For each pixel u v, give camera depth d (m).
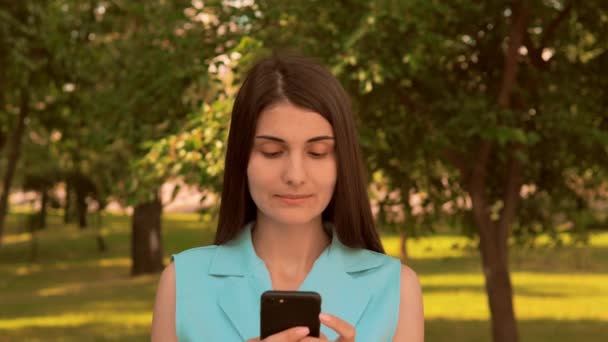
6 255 40.62
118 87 10.57
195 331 1.80
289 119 1.67
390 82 9.83
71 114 18.61
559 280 28.52
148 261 31.25
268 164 1.70
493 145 11.49
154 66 9.12
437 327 18.62
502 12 10.40
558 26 10.99
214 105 7.58
